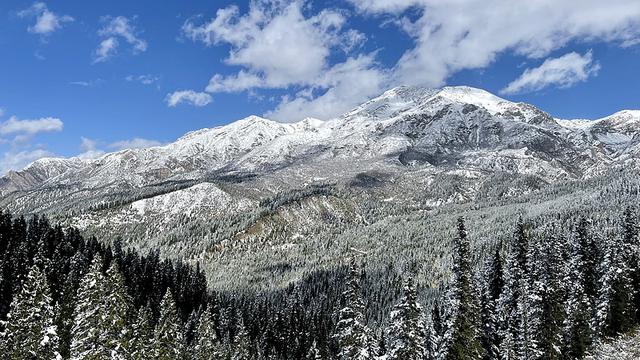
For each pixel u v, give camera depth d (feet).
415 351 153.28
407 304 156.46
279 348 482.69
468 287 185.78
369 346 155.63
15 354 169.68
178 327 238.48
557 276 228.84
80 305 168.86
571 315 216.54
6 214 468.75
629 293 227.40
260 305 571.28
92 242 521.24
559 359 208.54
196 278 565.12
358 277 162.71
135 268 478.59
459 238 193.57
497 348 204.74
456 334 180.34
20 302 177.47
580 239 254.68
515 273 222.69
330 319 585.22
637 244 252.83
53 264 378.12
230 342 385.91
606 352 205.57
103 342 164.86
